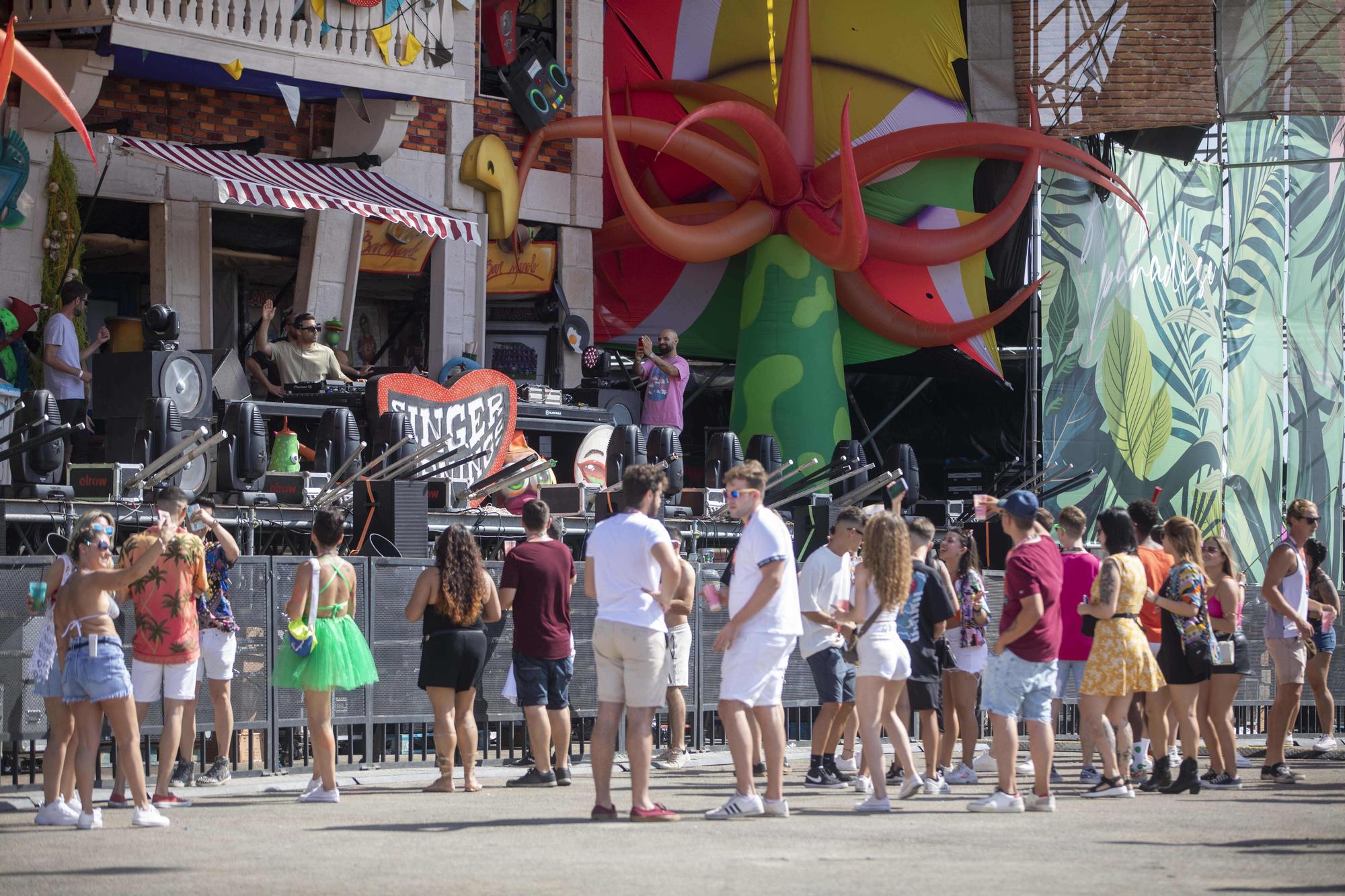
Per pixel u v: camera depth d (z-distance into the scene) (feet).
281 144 91.66
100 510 55.42
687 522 71.00
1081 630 49.60
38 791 46.98
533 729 49.60
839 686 50.08
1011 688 42.45
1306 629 53.83
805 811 42.42
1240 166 110.32
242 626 51.85
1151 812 42.70
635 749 39.50
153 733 50.11
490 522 65.05
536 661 49.70
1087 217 106.93
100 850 34.22
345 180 88.58
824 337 103.09
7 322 75.36
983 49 110.63
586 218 104.88
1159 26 109.40
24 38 78.69
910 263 106.11
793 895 27.55
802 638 50.49
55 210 79.92
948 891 28.04
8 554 57.06
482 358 97.71
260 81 85.71
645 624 39.11
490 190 98.68
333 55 85.30
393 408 69.41
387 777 52.90
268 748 52.75
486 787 49.75
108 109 84.53
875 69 110.32
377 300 105.09
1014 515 42.37
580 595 59.82
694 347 111.96
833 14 110.22
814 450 101.65
